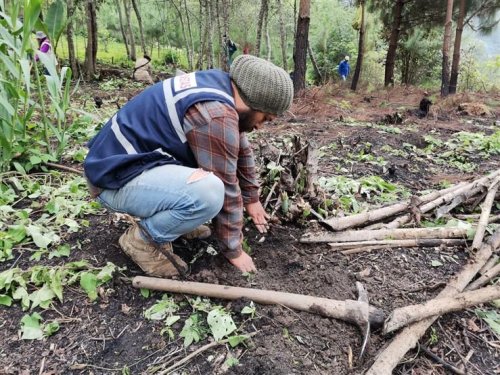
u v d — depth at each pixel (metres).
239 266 1.83
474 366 1.59
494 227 2.39
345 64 11.63
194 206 1.58
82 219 2.32
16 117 2.79
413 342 1.58
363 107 7.19
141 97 1.66
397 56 14.15
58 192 2.55
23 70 2.54
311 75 15.16
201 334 1.62
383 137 4.63
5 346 1.58
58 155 3.12
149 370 1.49
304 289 1.87
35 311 1.73
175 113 1.55
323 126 5.27
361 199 2.76
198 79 1.58
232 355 1.54
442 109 7.07
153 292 1.81
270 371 1.48
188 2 13.80
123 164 1.58
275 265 2.00
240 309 1.70
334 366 1.53
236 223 1.73
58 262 1.97
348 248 2.16
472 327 1.75
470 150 4.31
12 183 2.61
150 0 14.41
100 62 11.59
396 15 11.09
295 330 1.64
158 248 1.78
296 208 2.24
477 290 1.78
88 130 3.69
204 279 1.86
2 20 2.74
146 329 1.65
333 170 3.43
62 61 9.81
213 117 1.50
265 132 4.82
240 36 12.94
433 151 4.34
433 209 2.55
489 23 10.48
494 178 2.76
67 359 1.54
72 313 1.72
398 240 2.22
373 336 1.65
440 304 1.68
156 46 15.84
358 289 1.84
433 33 12.79
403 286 1.94
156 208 1.63
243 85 1.53
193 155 1.64
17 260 1.99
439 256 2.17
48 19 3.02
